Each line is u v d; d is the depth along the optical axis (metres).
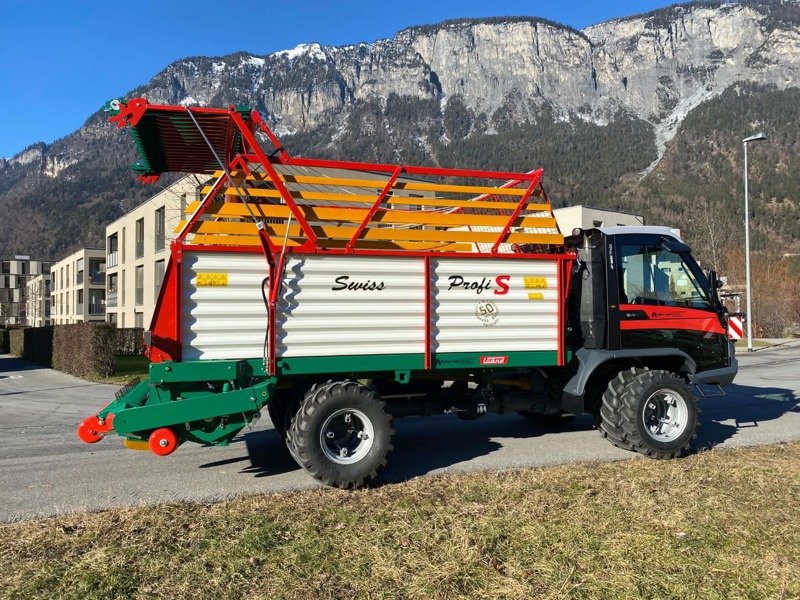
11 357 33.03
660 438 6.82
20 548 4.32
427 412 6.99
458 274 6.41
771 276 41.28
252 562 4.00
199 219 5.71
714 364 7.49
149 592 3.65
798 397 11.70
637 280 7.12
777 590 3.64
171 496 5.60
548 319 6.78
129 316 39.53
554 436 8.08
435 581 3.72
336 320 5.96
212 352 5.63
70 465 6.86
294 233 5.93
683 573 3.84
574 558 4.04
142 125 6.25
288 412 6.18
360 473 5.75
